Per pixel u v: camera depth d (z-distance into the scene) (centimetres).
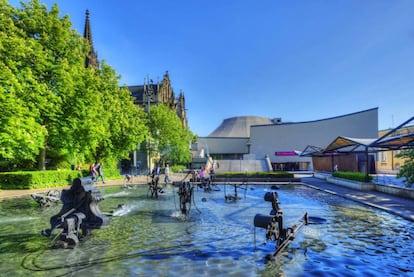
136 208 1214
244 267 524
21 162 2467
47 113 1923
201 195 1681
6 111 1530
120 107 3016
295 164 6638
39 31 2064
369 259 572
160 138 4591
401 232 782
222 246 655
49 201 1253
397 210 1041
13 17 1989
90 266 527
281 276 485
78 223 677
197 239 715
